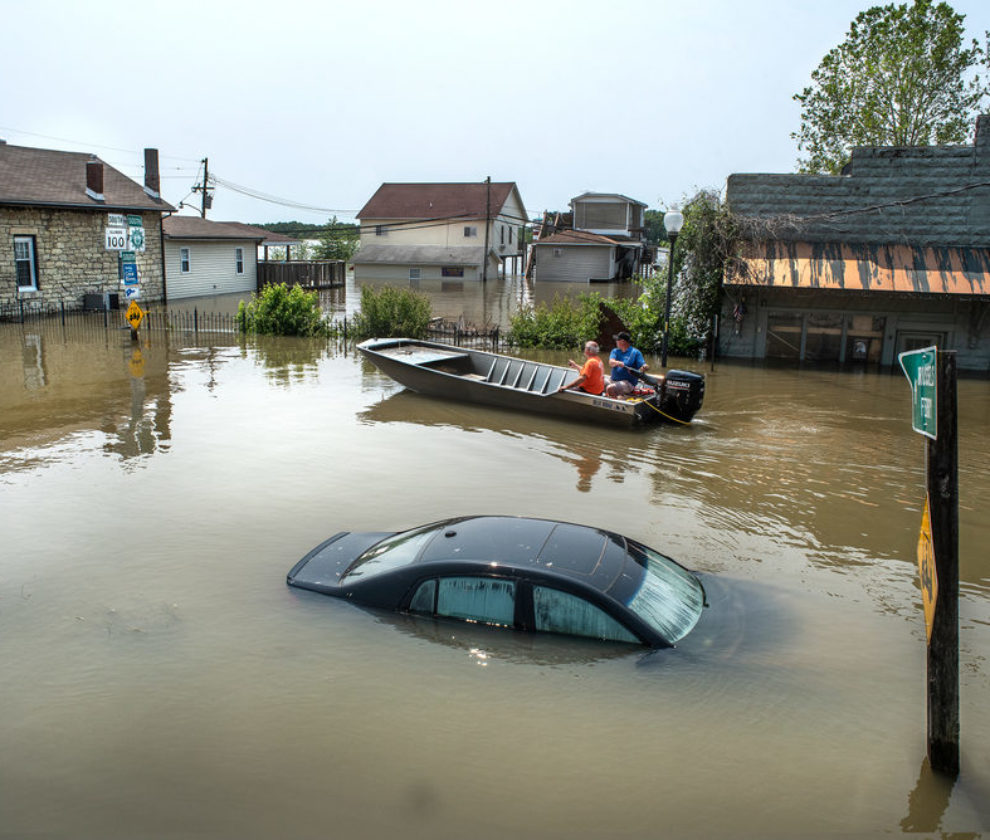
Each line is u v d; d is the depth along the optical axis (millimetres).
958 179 21172
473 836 4152
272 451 12102
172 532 8672
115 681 5617
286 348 23375
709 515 9656
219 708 5266
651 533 8984
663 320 23016
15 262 28094
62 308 28438
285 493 10086
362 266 58656
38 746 4895
